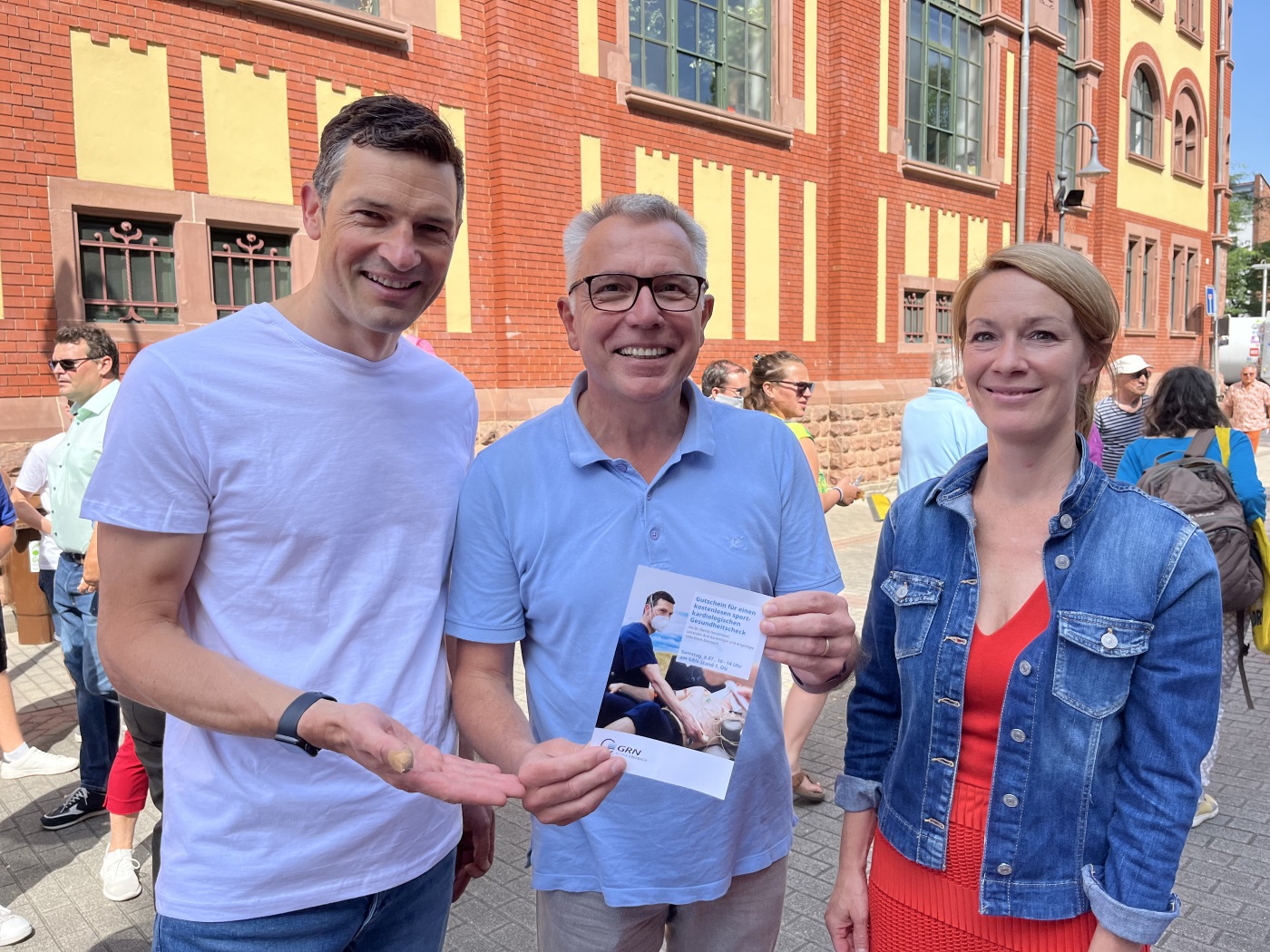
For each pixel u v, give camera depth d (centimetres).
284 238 734
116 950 300
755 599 150
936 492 167
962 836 156
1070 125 1633
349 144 149
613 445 166
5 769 433
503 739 148
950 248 1362
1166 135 1916
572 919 169
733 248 1063
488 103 840
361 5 767
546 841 170
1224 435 373
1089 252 1691
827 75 1161
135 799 333
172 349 147
